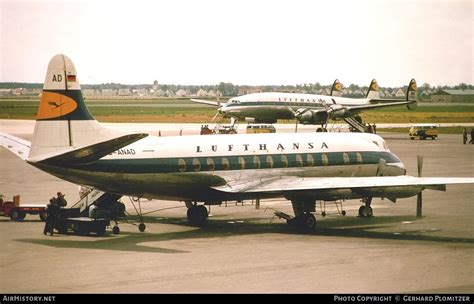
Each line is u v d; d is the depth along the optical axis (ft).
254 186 164.35
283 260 127.95
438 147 424.46
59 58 149.89
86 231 152.97
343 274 117.08
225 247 140.46
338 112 481.05
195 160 163.43
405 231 161.99
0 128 553.64
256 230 163.02
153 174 158.10
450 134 563.48
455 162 332.60
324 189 157.99
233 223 173.88
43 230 160.56
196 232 159.63
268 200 218.79
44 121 149.07
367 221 178.29
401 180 152.15
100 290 106.11
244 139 173.47
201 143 166.40
